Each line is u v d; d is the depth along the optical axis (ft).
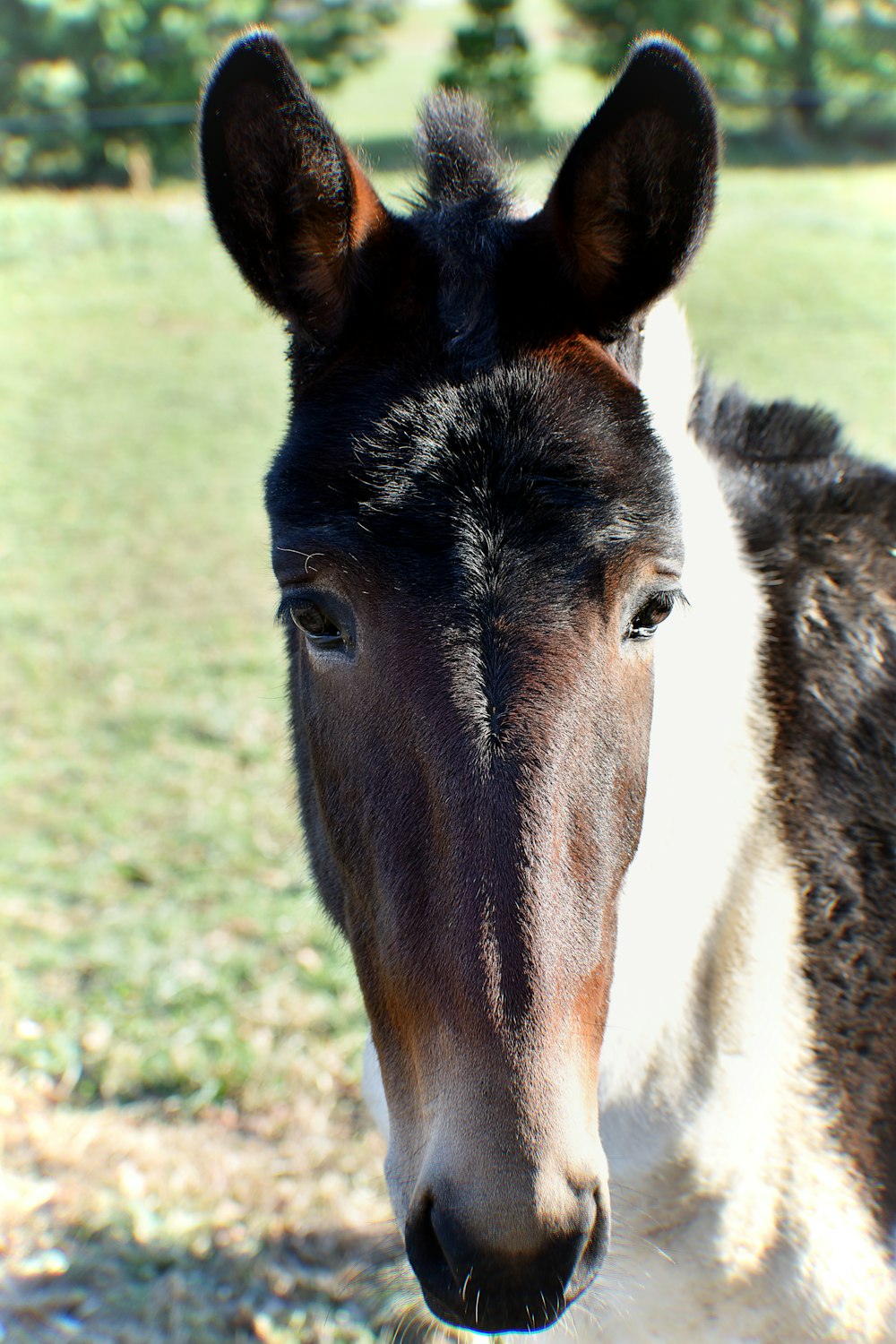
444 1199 4.71
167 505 31.55
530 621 5.08
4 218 63.31
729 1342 6.82
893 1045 6.97
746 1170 6.58
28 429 37.86
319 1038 13.80
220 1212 11.68
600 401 5.46
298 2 109.60
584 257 5.96
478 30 104.47
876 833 7.06
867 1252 6.73
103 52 94.43
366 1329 10.32
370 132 99.19
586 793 5.20
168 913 16.03
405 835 5.15
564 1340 6.99
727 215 61.98
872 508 7.69
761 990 6.70
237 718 20.98
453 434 5.24
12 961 15.14
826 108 100.58
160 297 54.03
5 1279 11.05
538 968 4.78
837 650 7.18
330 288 5.91
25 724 20.90
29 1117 12.82
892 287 47.55
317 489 5.33
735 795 6.72
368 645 5.31
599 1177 4.87
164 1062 13.46
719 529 6.95
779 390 34.63
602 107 5.69
